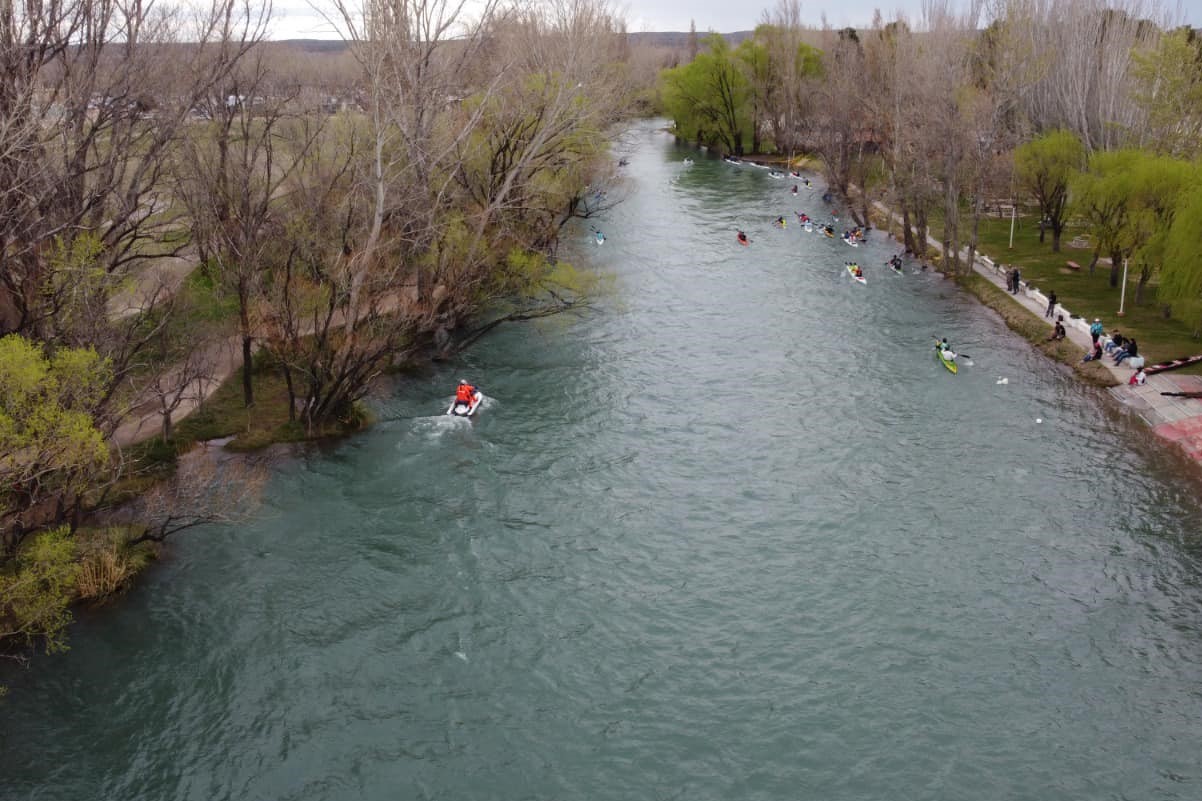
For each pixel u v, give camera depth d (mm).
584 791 28109
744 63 148250
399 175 49719
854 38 134375
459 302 56281
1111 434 49375
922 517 42094
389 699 31547
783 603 36500
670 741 29969
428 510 42500
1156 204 61094
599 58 77125
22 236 38344
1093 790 27797
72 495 38250
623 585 37688
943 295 75250
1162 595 36219
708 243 92875
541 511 42750
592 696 31844
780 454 48281
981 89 93938
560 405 53906
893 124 92875
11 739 29328
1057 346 61031
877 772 28672
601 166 84375
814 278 80562
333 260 49312
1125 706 30906
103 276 39250
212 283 53250
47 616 32781
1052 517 41719
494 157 58094
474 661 33375
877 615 35688
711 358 61781
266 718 30578
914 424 51469
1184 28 72562
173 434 46375
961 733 30047
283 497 43000
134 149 51000
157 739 29625
